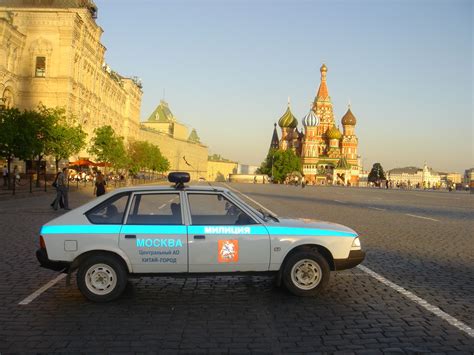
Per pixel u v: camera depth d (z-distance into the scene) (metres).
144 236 7.10
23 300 7.21
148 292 7.74
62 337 5.67
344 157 153.62
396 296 7.57
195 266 7.13
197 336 5.73
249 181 161.88
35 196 31.22
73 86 57.38
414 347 5.43
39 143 36.50
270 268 7.30
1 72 50.50
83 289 7.08
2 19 49.19
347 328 6.04
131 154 74.19
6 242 12.49
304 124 152.25
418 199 42.03
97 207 7.34
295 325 6.14
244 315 6.55
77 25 57.12
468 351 5.33
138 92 103.12
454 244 13.10
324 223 7.94
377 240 13.70
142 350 5.29
